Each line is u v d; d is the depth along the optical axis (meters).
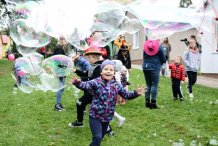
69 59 5.30
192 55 7.87
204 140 4.73
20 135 4.91
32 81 6.06
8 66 17.61
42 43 5.53
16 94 8.23
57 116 5.93
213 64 13.37
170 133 5.05
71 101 7.31
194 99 7.70
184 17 5.30
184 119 5.82
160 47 6.42
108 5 5.21
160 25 5.62
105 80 3.87
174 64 7.45
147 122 5.63
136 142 4.60
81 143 4.58
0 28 19.23
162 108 6.63
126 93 3.89
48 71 5.42
